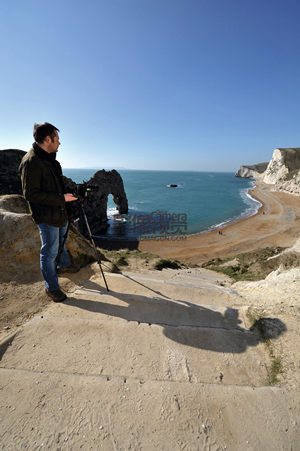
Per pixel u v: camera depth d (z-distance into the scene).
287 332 2.57
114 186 47.09
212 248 29.02
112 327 2.63
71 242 4.75
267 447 1.41
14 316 2.90
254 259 13.07
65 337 2.45
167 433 1.47
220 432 1.50
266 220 42.09
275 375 2.04
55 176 2.86
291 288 3.71
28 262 4.07
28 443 1.38
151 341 2.45
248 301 3.65
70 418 1.55
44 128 2.62
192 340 2.50
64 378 1.88
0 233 4.22
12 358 2.15
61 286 3.77
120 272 4.79
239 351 2.38
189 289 4.03
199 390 1.81
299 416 1.61
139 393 1.77
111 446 1.38
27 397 1.71
